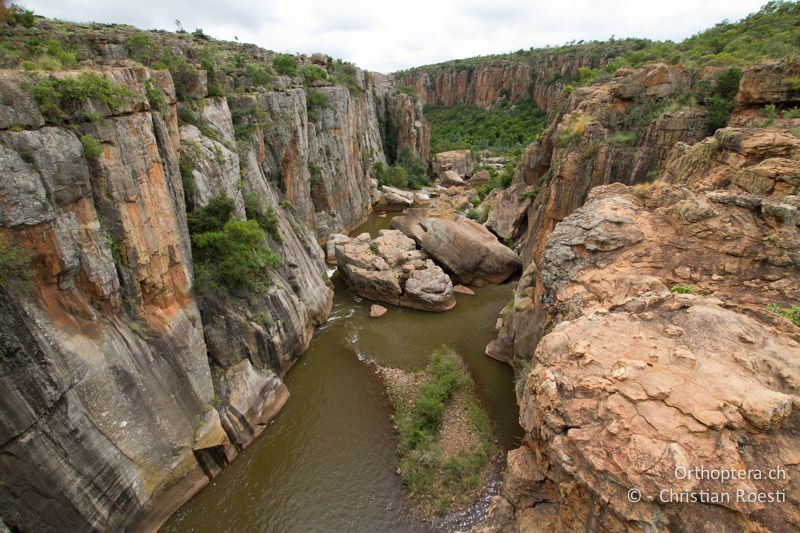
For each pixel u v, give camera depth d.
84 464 15.32
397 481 20.61
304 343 30.53
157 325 19.23
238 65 43.09
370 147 82.69
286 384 27.23
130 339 17.72
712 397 10.25
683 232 18.77
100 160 16.44
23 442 13.70
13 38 22.81
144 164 18.72
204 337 23.23
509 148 118.94
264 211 32.38
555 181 33.97
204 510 18.98
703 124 27.70
